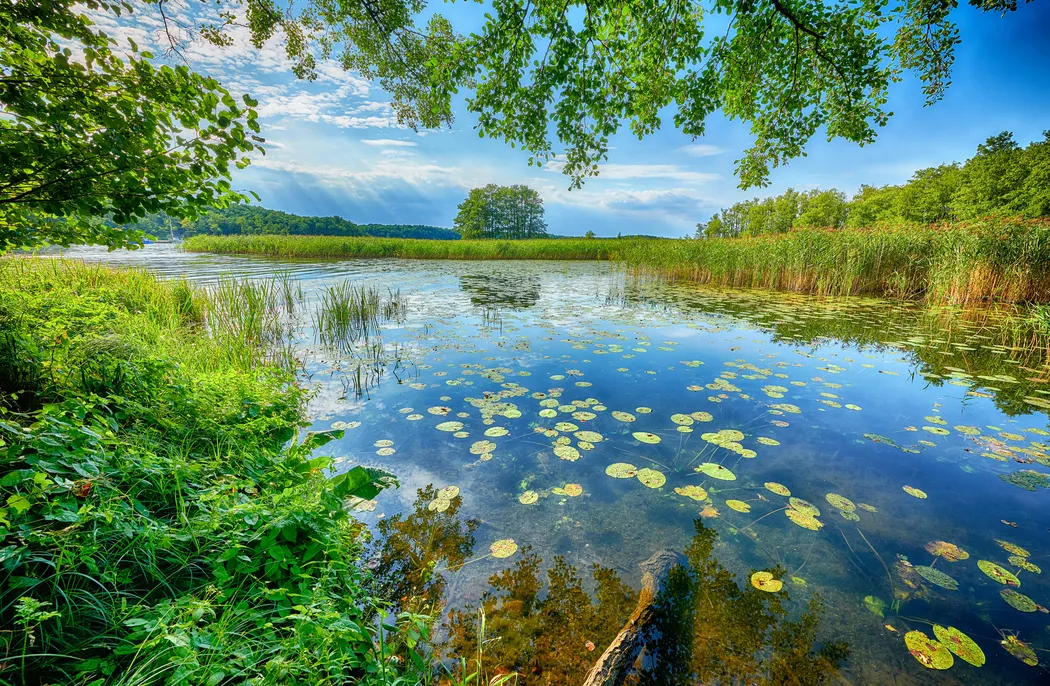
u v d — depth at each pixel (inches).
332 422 130.2
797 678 55.1
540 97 152.3
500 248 1070.4
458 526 85.6
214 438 92.6
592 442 120.1
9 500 43.8
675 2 147.1
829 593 69.9
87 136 72.1
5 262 203.9
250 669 44.4
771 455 115.0
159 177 76.3
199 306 265.1
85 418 75.0
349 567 69.0
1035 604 67.5
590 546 80.9
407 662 55.9
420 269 660.1
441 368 184.5
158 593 52.1
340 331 248.2
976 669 56.6
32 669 39.0
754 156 184.1
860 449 118.3
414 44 209.3
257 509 63.9
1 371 86.7
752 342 231.9
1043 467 109.0
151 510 62.7
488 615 65.0
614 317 301.3
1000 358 203.3
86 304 149.5
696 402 149.6
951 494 97.8
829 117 172.6
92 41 72.2
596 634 61.8
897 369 186.5
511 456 112.7
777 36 157.8
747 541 82.6
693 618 64.2
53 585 43.9
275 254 948.0
